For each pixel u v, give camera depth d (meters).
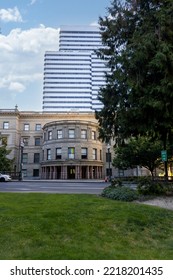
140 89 12.89
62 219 7.41
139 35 13.45
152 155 34.91
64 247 5.54
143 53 12.50
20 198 11.49
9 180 41.59
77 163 51.06
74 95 122.12
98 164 54.12
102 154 58.25
